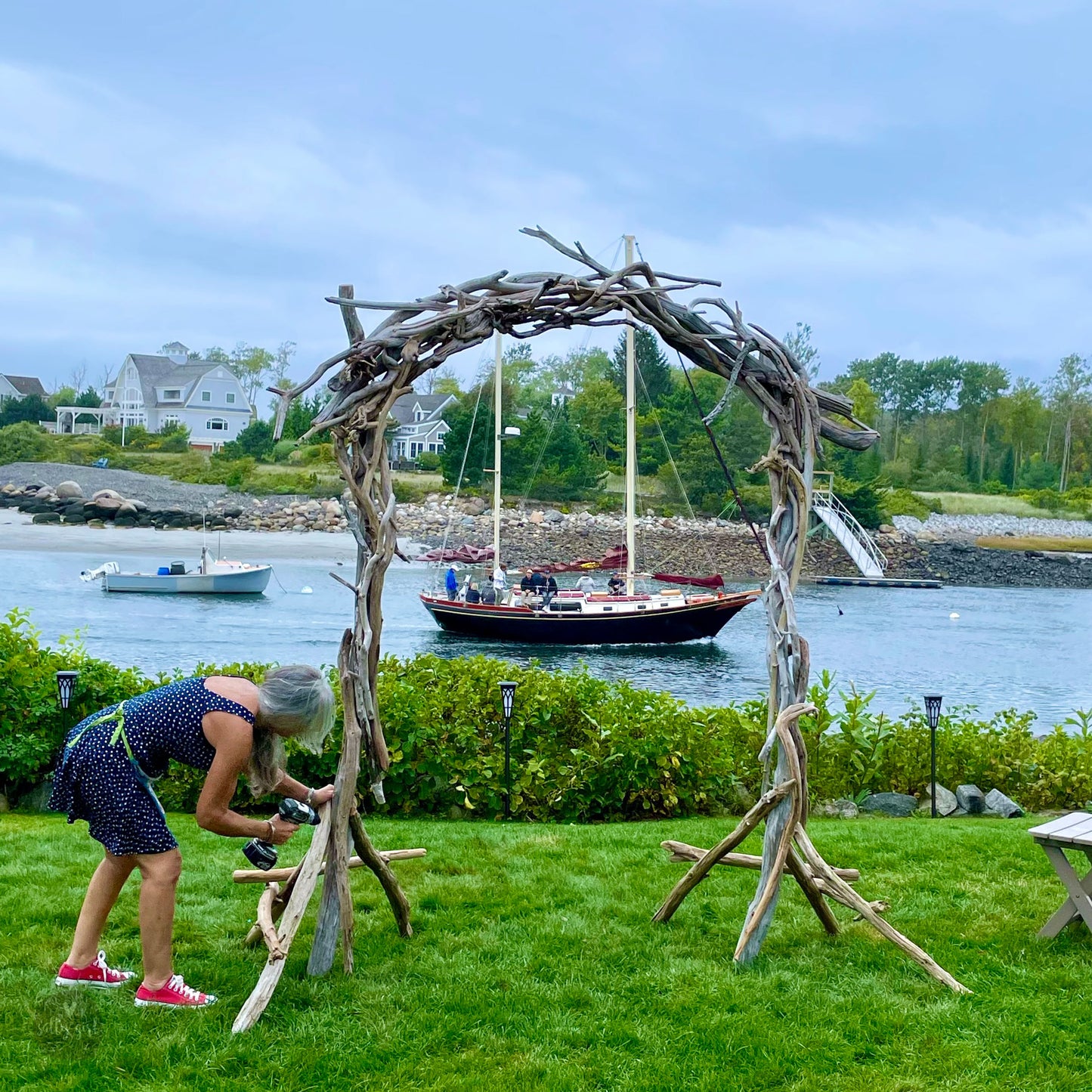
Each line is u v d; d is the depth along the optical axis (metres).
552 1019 3.52
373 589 3.84
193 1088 3.04
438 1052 3.31
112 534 49.03
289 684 3.53
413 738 6.45
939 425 93.44
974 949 4.18
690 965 3.97
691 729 6.97
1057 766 7.85
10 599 28.73
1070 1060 3.27
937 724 7.37
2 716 6.46
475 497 58.81
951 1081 3.16
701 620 26.16
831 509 60.19
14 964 3.83
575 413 70.38
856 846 5.73
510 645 25.98
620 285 4.11
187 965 3.88
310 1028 3.40
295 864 5.14
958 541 63.97
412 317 3.90
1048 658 24.94
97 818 3.45
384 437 3.80
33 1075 3.08
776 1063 3.24
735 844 4.21
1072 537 68.56
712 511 61.28
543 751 6.87
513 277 4.04
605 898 4.75
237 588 32.41
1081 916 4.48
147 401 82.44
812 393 4.27
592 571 48.84
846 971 3.94
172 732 3.44
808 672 4.16
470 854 5.44
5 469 61.34
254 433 69.06
